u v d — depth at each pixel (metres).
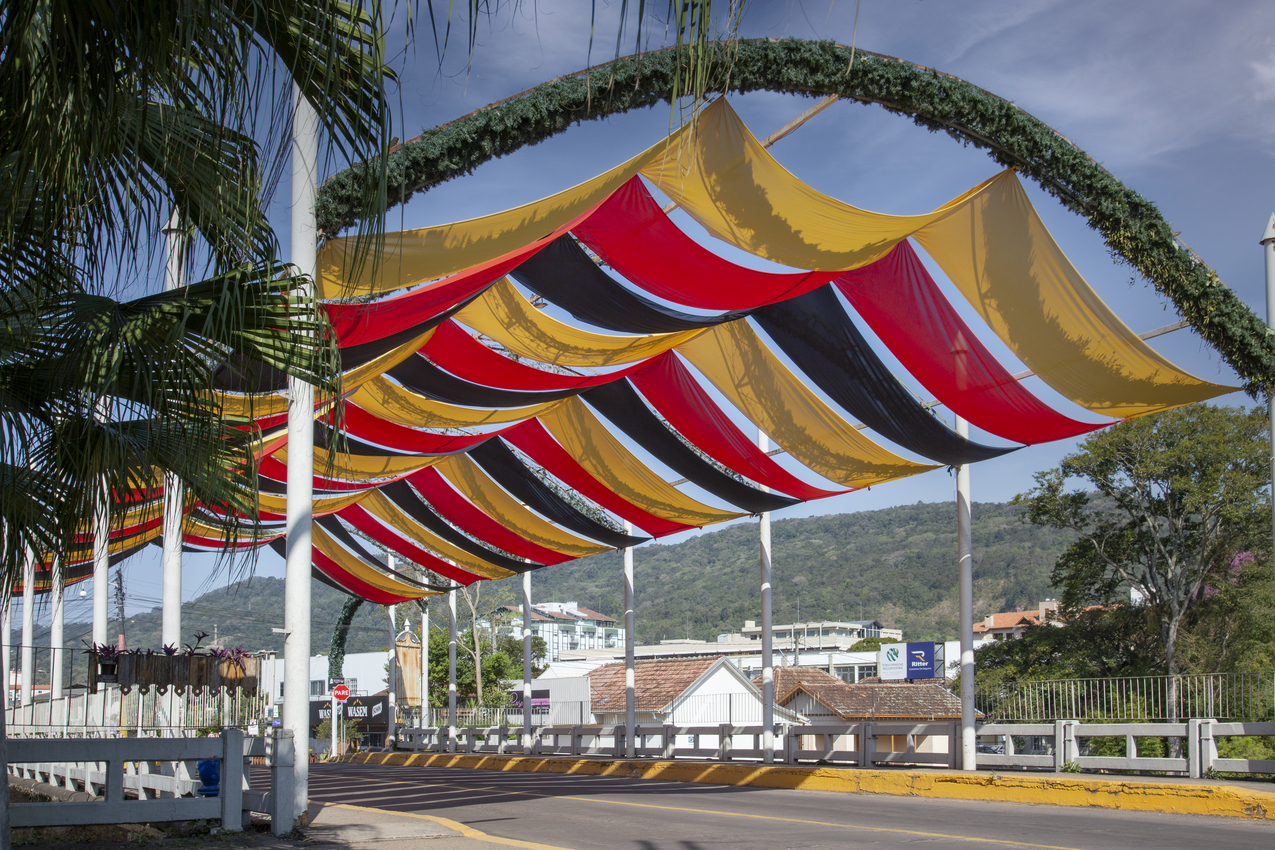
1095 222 9.77
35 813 6.75
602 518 18.94
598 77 7.76
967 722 13.45
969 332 11.55
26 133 3.51
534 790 13.88
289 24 3.46
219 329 4.57
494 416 14.99
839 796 12.62
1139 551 35.03
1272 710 11.29
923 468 14.43
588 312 11.52
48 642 19.44
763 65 8.16
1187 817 9.62
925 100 8.80
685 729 18.95
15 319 4.64
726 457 15.52
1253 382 10.41
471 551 21.86
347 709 38.38
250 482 5.66
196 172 4.12
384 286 9.13
